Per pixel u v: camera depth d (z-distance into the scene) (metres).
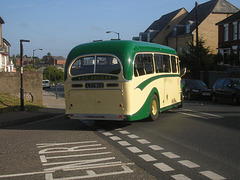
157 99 11.42
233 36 38.09
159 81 11.59
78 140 8.28
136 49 9.70
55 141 8.19
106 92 9.47
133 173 5.31
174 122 11.06
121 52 9.33
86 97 9.77
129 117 9.25
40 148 7.37
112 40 9.93
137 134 8.98
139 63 9.89
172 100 13.38
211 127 9.91
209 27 47.91
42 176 5.22
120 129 9.91
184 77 36.06
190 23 49.41
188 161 6.02
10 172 5.46
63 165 5.88
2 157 6.54
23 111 14.83
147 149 7.10
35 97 17.86
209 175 5.14
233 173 5.24
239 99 17.05
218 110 14.73
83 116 9.84
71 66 10.05
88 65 9.77
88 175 5.23
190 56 34.94
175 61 13.91
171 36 56.97
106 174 5.27
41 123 11.96
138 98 9.69
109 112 9.48
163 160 6.12
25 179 5.07
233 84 17.88
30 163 6.05
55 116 14.26
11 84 17.19
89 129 10.12
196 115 12.88
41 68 125.94
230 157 6.28
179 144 7.54
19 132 9.82
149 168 5.59
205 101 20.94
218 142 7.69
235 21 37.22
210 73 32.03
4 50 41.09
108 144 7.71
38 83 17.91
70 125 11.18
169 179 4.96
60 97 27.48
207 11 49.38
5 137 8.91
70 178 5.09
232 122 10.89
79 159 6.30
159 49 11.85
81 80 9.83
